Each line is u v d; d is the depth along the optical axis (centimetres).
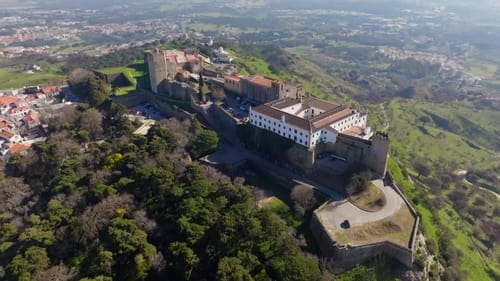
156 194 13075
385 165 14375
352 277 10650
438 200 18112
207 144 16788
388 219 12456
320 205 13712
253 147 17388
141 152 15212
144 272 10050
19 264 10350
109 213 11962
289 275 9806
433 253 12431
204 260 10394
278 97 19100
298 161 15588
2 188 15175
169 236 11306
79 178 14900
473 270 13862
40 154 16988
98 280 9494
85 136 18612
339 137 15288
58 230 12012
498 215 19262
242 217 11088
